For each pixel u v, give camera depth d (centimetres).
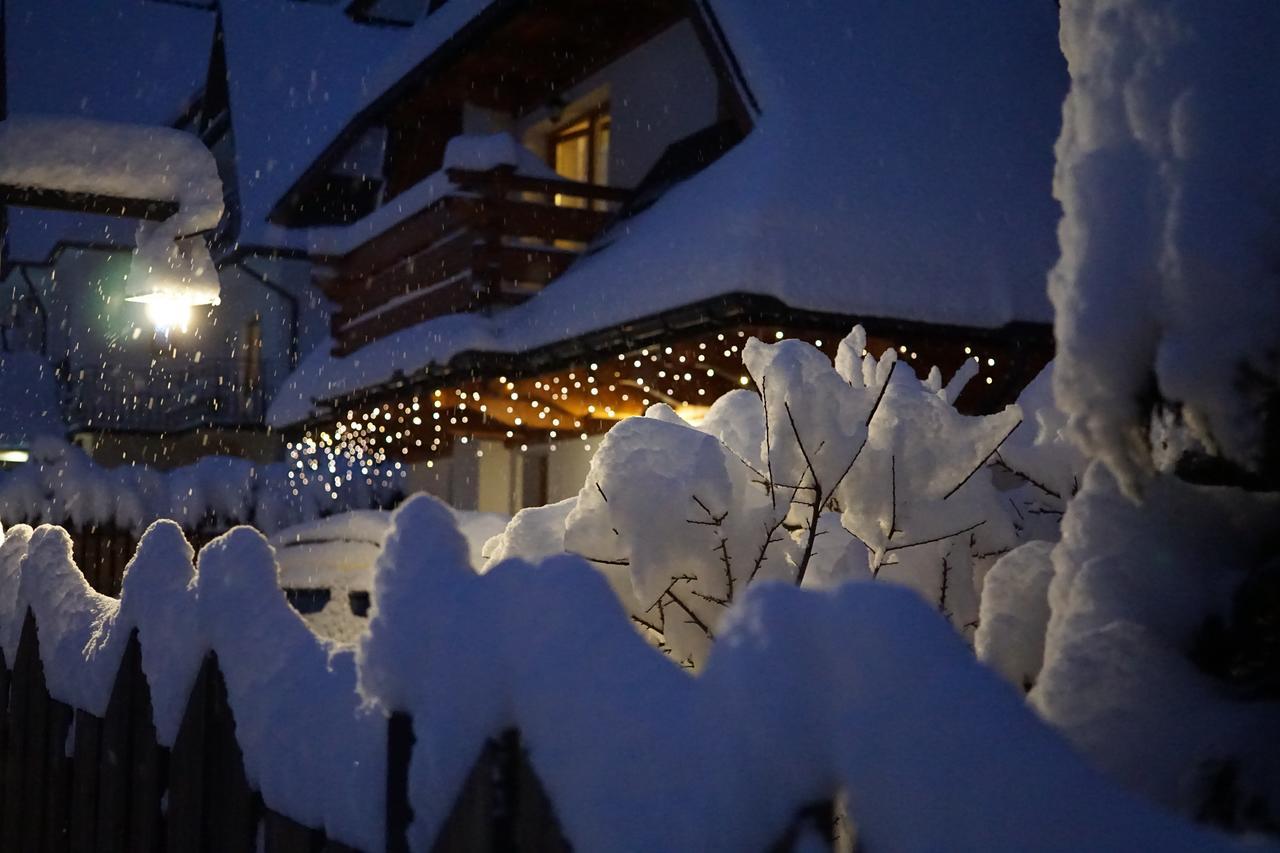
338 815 210
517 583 164
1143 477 186
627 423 303
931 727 112
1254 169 165
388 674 185
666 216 1088
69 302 3750
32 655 405
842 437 311
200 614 276
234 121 2623
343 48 2812
